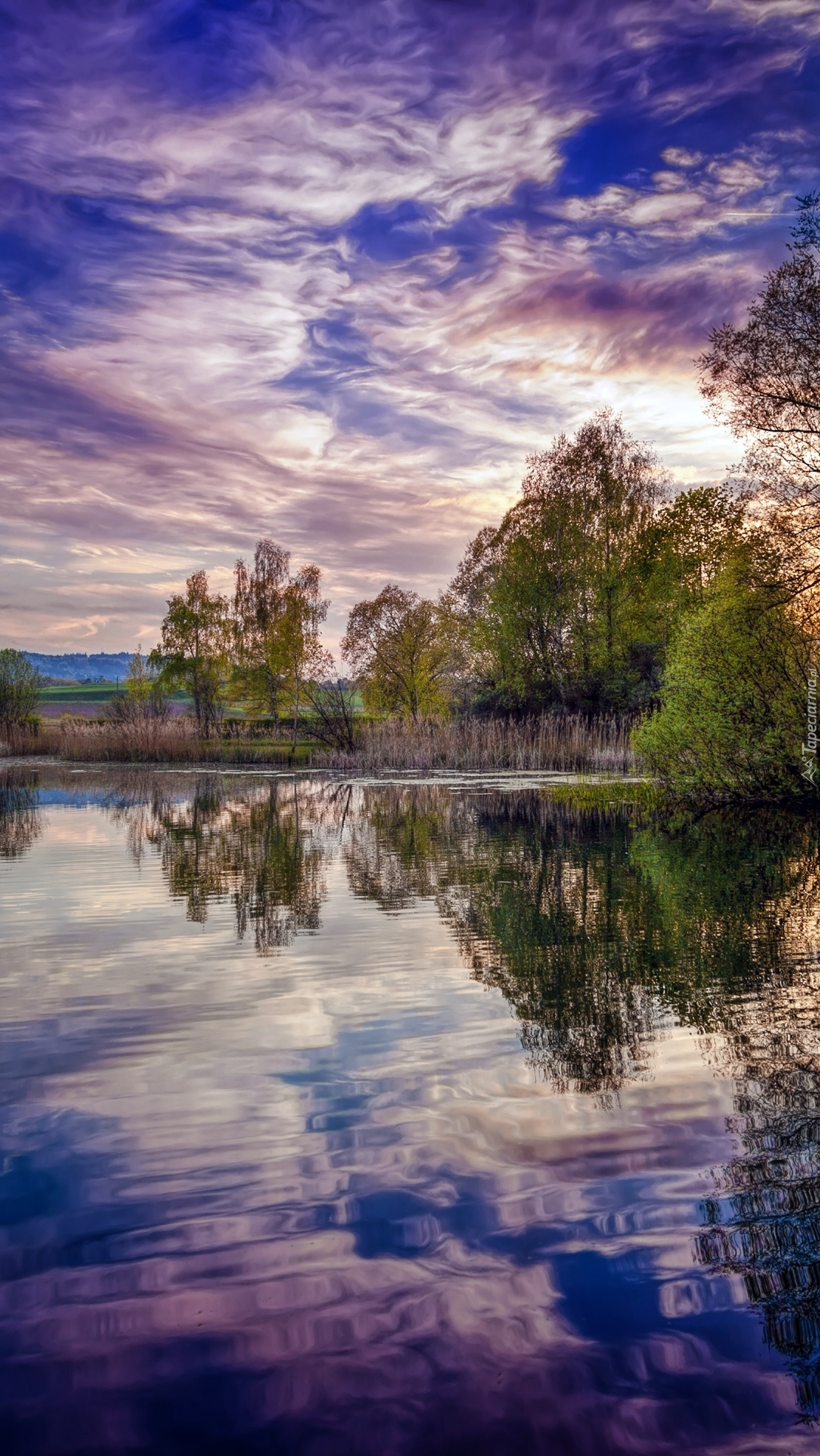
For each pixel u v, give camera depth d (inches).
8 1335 97.0
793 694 681.0
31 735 1953.7
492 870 433.1
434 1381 90.1
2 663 2292.1
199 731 1833.2
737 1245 112.0
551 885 387.9
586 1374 91.0
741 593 692.1
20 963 261.3
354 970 251.3
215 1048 187.9
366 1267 108.3
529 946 277.6
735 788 731.4
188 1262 109.4
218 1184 128.3
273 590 2135.8
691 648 725.9
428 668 1873.8
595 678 1533.0
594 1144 140.3
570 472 1574.8
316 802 861.2
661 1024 201.0
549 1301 101.6
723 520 1305.4
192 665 2060.8
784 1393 88.2
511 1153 137.2
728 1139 141.5
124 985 237.3
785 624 681.0
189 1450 81.7
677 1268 107.3
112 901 364.2
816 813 676.7
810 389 668.7
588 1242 112.8
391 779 1161.4
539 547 1574.8
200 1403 87.5
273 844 546.0
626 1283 104.8
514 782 1064.2
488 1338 95.8
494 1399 87.4
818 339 658.8
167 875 429.4
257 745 1872.5
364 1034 195.3
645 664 1535.4
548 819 680.4
